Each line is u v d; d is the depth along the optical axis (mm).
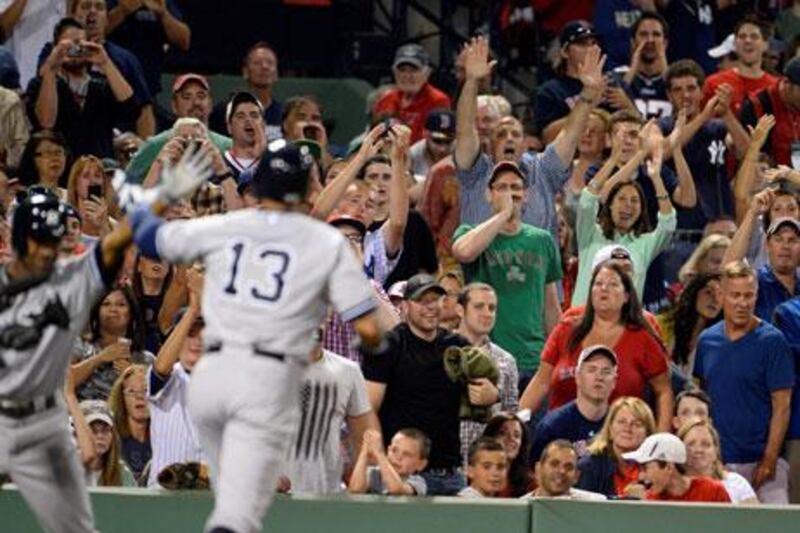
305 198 33938
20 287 34156
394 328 44594
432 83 68312
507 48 69812
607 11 65688
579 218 52844
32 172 54125
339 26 70188
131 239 33938
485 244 50344
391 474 39812
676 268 56344
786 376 48188
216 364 33188
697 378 49188
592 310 47594
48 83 57188
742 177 56500
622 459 44031
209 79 68250
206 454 34094
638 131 55375
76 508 35469
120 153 57562
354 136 68250
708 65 66938
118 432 45188
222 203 50594
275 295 33219
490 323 47812
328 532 38344
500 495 42562
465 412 44281
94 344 47906
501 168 50812
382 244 50344
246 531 32594
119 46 63125
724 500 42750
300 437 40344
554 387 47438
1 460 34906
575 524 38281
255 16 69562
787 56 64750
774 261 51312
